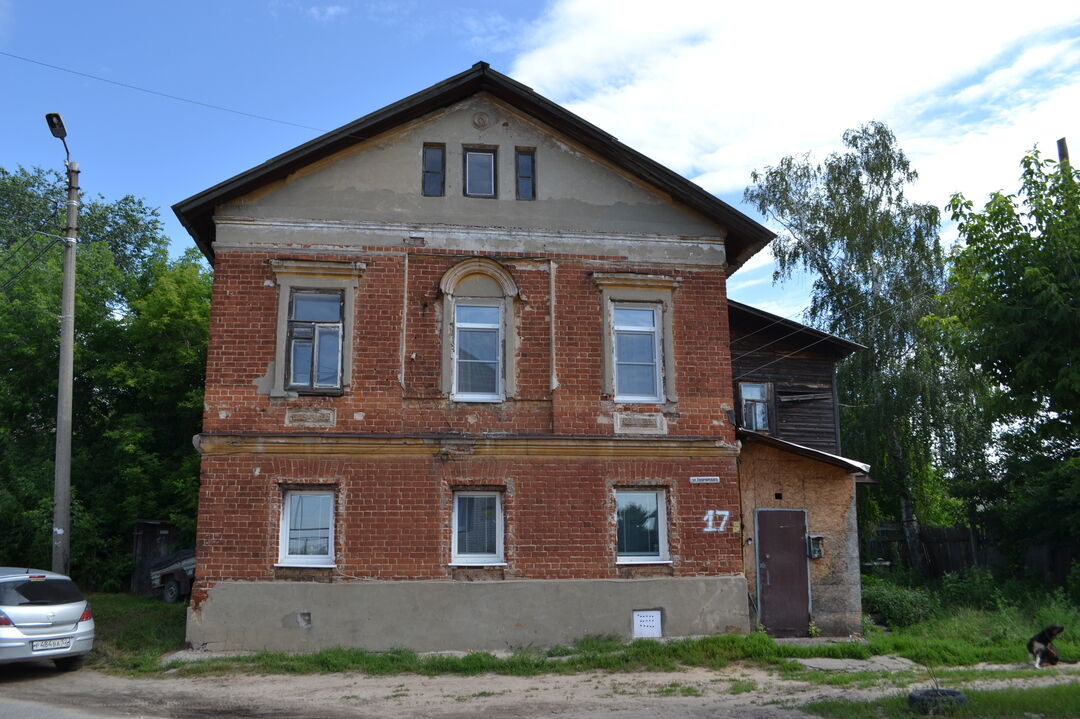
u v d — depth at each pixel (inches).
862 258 1103.6
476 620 538.9
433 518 548.7
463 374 578.9
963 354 552.1
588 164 617.6
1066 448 894.4
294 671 480.7
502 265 590.6
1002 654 515.8
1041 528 875.4
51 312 902.4
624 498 578.2
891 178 1132.5
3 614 459.8
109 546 869.8
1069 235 518.0
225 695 425.4
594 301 594.9
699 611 561.0
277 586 528.1
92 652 533.6
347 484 546.0
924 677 449.4
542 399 575.8
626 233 607.5
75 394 927.0
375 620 530.6
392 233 584.7
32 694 431.5
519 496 560.1
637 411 583.5
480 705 398.3
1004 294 543.2
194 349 919.0
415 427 559.8
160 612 671.1
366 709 391.5
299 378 561.9
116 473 891.4
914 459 1036.5
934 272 1082.1
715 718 359.3
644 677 467.5
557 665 494.6
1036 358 505.4
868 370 1055.6
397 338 569.9
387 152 598.9
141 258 1279.5
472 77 602.2
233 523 533.6
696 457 581.9
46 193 1263.5
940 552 1019.3
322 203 582.6
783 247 1161.4
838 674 465.4
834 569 614.2
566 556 556.4
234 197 574.6
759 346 794.2
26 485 828.0
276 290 567.5
